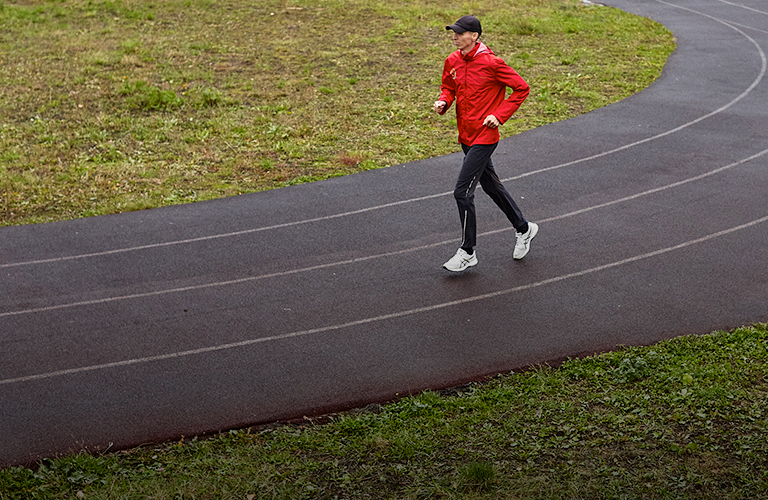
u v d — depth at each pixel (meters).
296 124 13.55
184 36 20.45
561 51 18.89
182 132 13.25
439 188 10.23
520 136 12.56
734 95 14.67
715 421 4.96
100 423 5.34
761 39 19.91
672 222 8.81
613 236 8.48
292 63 18.05
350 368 5.98
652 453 4.63
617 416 5.08
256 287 7.48
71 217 9.55
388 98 15.09
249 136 12.95
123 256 8.30
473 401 5.37
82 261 8.20
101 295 7.39
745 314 6.62
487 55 6.89
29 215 9.63
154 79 16.53
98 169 11.36
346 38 20.52
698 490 4.24
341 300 7.15
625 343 6.21
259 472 4.59
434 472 4.54
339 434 5.06
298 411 5.44
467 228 7.45
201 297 7.30
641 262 7.79
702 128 12.61
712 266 7.63
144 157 11.98
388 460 4.71
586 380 5.62
